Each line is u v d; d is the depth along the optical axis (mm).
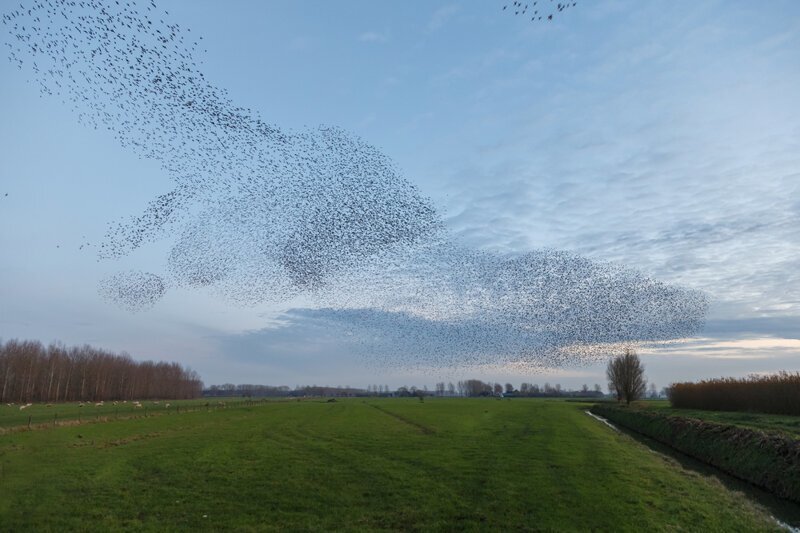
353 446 29469
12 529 13750
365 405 85125
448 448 28500
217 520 14578
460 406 80000
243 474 20875
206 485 18859
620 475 20609
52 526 13992
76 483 19141
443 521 14398
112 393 130375
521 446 29281
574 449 28078
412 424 44656
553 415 56906
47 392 109750
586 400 120312
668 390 63125
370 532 13492
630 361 77438
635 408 61938
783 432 25938
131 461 23953
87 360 122375
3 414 55906
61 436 33312
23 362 105188
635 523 14148
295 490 18047
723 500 17172
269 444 30297
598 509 15508
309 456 25578
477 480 19609
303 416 55625
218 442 31156
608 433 39688
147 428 39969
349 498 16938
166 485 18891
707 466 25969
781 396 42812
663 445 34438
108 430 37750
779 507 17469
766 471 20797
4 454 25781
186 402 106562
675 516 14930
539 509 15539
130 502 16469
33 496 17188
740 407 48750
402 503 16312
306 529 13812
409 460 24312
